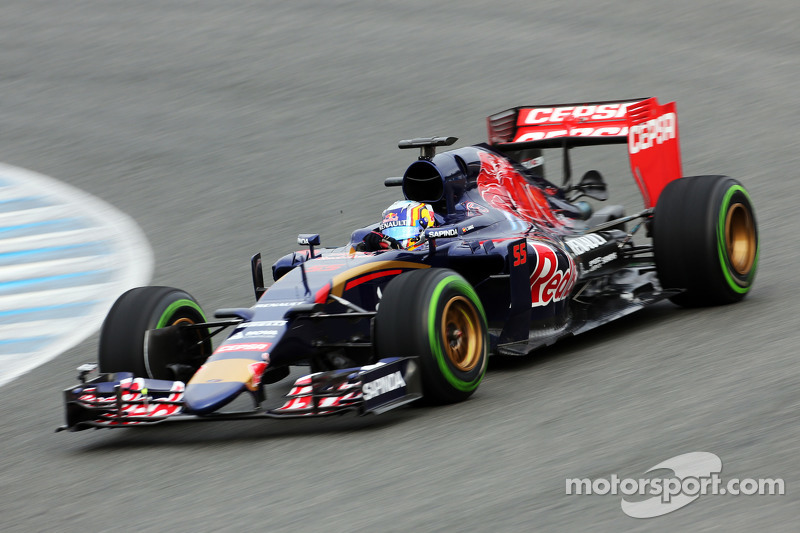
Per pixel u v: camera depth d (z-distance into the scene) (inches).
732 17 2942.9
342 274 884.0
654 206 1124.5
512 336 938.7
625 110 1167.0
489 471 662.5
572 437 711.1
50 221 1785.2
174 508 661.9
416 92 2484.0
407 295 803.4
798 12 2950.3
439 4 3275.1
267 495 663.8
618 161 1937.7
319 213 1738.4
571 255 1042.1
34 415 945.5
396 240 960.3
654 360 892.0
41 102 2635.3
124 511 668.1
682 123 2142.0
